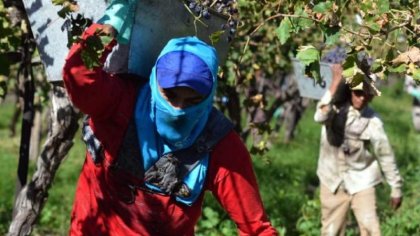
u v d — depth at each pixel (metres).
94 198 3.79
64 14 3.51
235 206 3.75
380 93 3.69
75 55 3.43
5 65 4.99
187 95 3.43
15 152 16.84
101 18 3.54
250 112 6.42
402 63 3.58
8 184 12.17
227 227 8.63
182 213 3.73
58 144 5.62
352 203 7.39
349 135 7.25
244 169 3.71
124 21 3.52
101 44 3.33
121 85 3.60
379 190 11.21
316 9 3.64
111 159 3.66
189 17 3.82
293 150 15.76
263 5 4.93
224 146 3.67
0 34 5.31
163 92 3.46
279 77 10.26
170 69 3.41
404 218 8.91
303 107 16.25
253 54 7.18
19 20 5.83
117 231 3.76
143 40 3.67
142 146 3.61
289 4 3.97
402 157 14.97
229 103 7.54
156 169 3.63
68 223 9.47
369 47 3.62
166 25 3.72
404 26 3.67
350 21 5.09
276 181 12.37
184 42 3.48
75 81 3.42
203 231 8.61
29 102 6.18
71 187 11.96
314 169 13.86
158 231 3.75
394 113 24.64
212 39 3.82
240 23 4.66
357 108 7.19
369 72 3.72
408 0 3.80
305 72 3.60
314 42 7.29
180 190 3.67
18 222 5.75
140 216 3.72
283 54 7.70
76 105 3.52
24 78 6.16
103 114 3.55
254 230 3.79
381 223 9.30
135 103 3.60
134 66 3.67
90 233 3.81
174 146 3.60
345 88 7.08
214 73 3.47
